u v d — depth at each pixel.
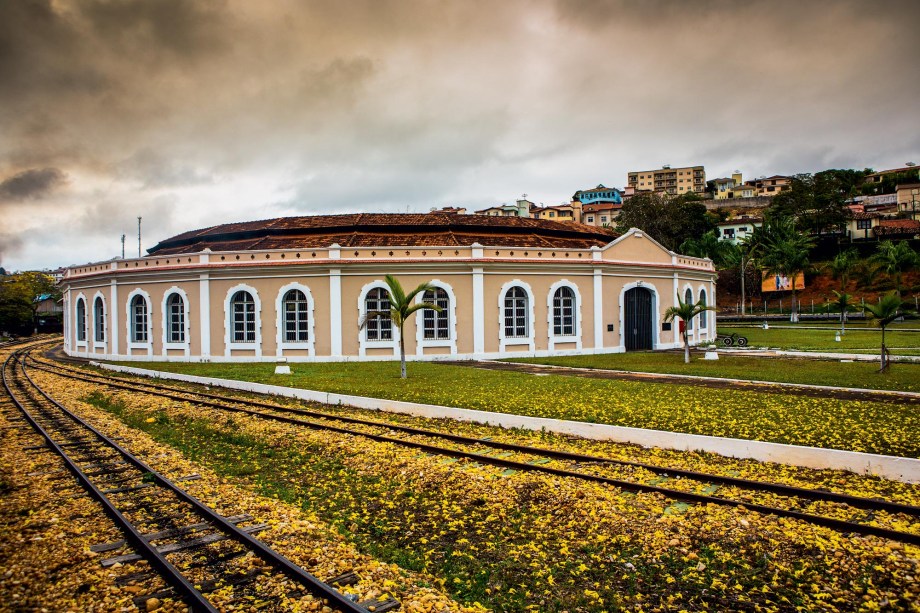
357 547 7.89
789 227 81.25
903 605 6.13
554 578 6.91
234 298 32.19
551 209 115.81
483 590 6.69
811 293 79.88
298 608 6.08
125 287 35.56
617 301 34.78
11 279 102.44
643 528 8.06
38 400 20.80
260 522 8.56
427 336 31.23
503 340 31.70
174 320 33.88
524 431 14.10
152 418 17.05
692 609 6.23
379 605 6.14
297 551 7.45
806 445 11.35
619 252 35.06
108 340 36.84
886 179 124.31
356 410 17.73
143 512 9.02
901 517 8.15
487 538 8.09
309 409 17.83
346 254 31.17
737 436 12.23
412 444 12.55
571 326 33.47
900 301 22.17
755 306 82.19
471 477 10.36
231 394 21.50
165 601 6.26
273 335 31.50
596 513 8.59
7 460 12.14
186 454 12.96
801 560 7.08
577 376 23.02
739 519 8.17
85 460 12.14
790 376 21.38
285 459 12.40
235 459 12.51
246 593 6.45
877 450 10.91
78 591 6.50
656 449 12.16
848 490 9.38
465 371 25.36
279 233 37.09
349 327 30.98
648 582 6.78
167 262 33.69
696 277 40.69
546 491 9.55
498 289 31.73
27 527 8.37
